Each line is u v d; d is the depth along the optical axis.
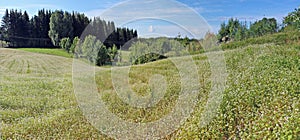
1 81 12.84
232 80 9.84
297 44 15.46
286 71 9.88
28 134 7.55
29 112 9.22
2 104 9.71
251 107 7.07
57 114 8.66
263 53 14.17
